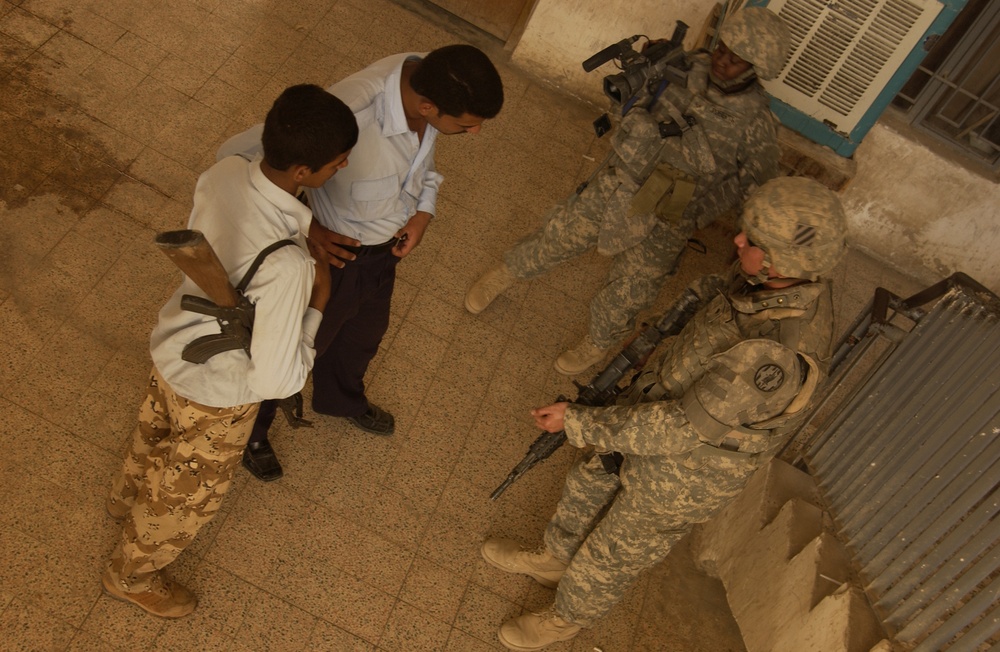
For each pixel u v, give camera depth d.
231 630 2.65
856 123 3.98
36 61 3.81
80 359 3.04
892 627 2.54
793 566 2.87
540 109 4.77
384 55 4.57
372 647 2.78
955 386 2.71
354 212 2.31
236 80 4.12
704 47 4.23
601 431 2.35
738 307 2.18
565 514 2.86
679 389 2.29
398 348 3.52
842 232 2.04
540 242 3.43
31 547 2.61
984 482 2.44
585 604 2.70
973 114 4.45
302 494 3.00
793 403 2.12
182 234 1.53
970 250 4.77
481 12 4.95
